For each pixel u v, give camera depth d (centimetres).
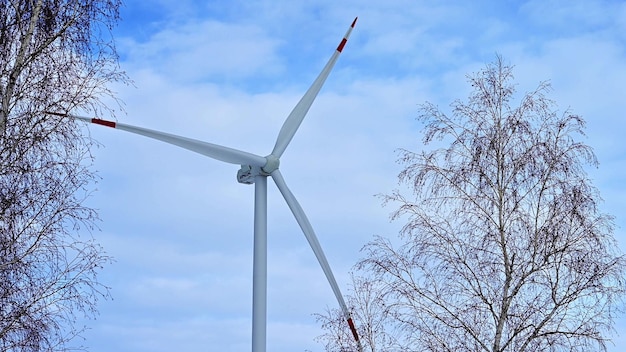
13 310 1297
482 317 1532
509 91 1675
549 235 1533
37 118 1370
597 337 1472
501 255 1571
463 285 1559
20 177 1337
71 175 1364
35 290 1319
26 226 1336
